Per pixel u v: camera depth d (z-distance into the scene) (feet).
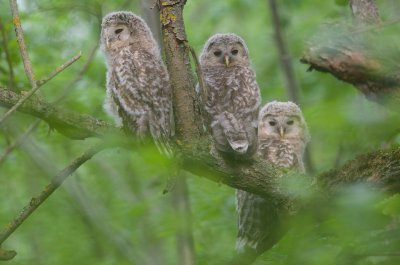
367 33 21.70
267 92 60.23
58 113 28.43
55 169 48.65
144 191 55.47
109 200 57.06
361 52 21.48
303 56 22.26
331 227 21.26
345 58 21.61
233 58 41.70
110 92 36.65
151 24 45.14
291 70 55.16
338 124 25.43
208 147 29.63
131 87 34.94
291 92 54.44
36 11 48.88
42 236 53.52
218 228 48.01
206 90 35.99
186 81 30.25
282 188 27.45
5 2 49.34
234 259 32.09
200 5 72.38
